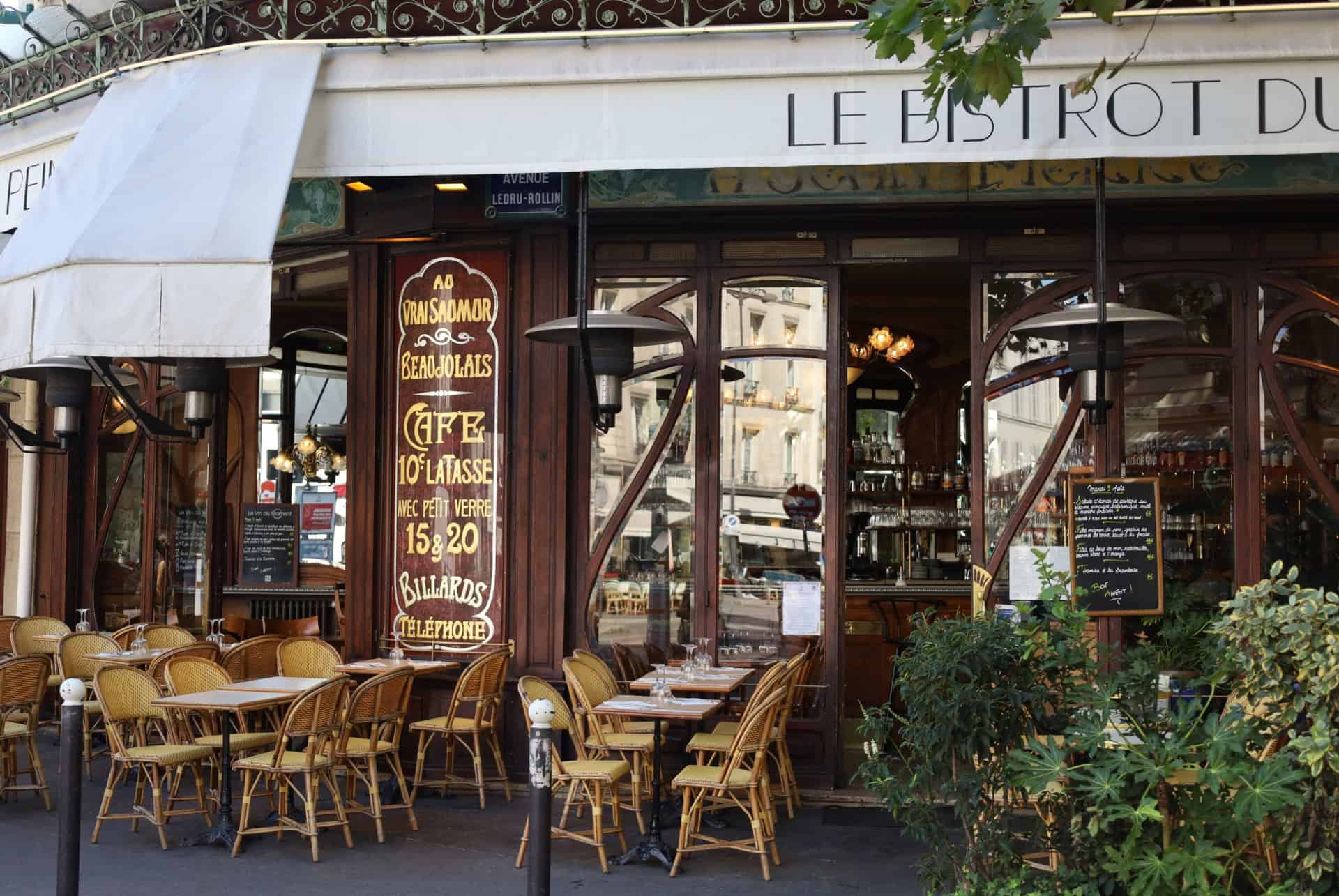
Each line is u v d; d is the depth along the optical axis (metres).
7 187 8.80
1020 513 8.59
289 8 8.57
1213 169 8.14
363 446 9.27
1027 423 8.62
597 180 8.62
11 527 12.66
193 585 11.19
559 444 8.88
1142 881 4.41
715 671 8.27
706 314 8.91
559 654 8.80
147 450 11.53
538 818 5.01
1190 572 8.43
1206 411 8.47
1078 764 4.90
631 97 7.05
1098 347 7.14
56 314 6.80
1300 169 8.05
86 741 9.66
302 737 8.95
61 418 9.82
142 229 6.85
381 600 9.21
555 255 8.94
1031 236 8.66
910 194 8.41
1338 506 8.31
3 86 9.39
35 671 8.46
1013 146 6.71
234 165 7.05
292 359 15.62
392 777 8.67
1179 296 8.53
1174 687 6.70
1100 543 8.12
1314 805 4.44
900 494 14.84
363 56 7.38
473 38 7.16
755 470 8.84
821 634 8.73
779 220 8.80
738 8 8.19
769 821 7.11
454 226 8.98
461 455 9.05
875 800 8.43
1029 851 5.39
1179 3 7.25
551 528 8.88
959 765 5.16
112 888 6.49
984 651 4.96
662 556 8.91
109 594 11.84
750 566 8.84
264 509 14.13
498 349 9.00
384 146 7.28
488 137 7.17
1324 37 6.51
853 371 14.91
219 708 7.04
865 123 6.83
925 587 12.10
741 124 6.93
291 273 10.46
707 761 8.32
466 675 8.23
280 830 7.29
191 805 8.47
